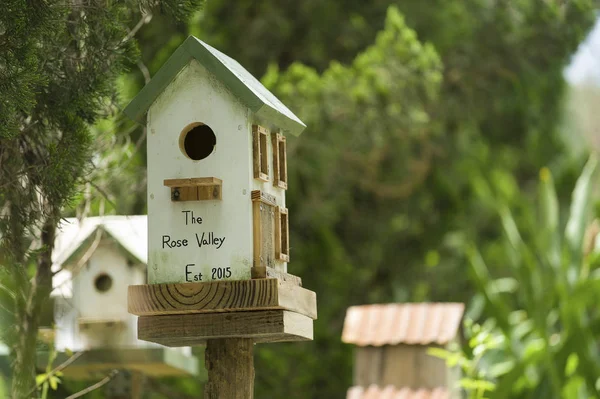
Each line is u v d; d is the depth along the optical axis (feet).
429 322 41.06
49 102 24.20
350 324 42.09
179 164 21.68
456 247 72.59
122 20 25.77
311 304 23.06
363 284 70.85
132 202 41.29
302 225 66.44
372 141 59.77
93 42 24.49
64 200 24.06
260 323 21.36
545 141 78.23
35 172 24.30
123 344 32.01
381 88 59.82
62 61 24.29
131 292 21.49
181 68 21.80
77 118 24.43
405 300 70.38
